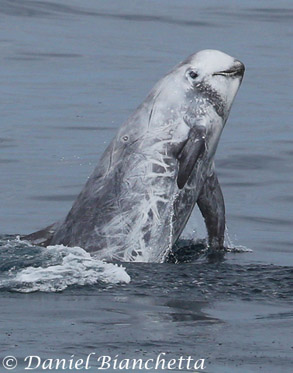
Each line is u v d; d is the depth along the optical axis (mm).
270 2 179500
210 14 164500
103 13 160500
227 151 79125
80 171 72438
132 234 48406
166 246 49156
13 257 44031
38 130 86812
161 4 172250
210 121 50219
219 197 52000
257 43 143000
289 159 76875
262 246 53906
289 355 30641
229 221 60062
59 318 35000
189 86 50344
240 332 33406
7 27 144000
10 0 158875
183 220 50125
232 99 51531
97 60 126125
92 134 85812
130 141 49500
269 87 111688
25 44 133500
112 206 48781
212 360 30031
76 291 39500
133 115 50219
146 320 34906
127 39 142125
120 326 33844
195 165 49625
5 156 76688
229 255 50875
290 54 135500
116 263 47000
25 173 71375
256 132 87500
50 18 152625
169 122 49469
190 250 51344
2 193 65812
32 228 57250
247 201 64875
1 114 93562
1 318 34906
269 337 32812
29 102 99688
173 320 35031
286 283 42156
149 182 48719
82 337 32219
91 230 48656
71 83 110875
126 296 39000
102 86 109562
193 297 39156
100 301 37969
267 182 69875
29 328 33375
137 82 112312
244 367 29438
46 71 117688
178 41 142125
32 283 40250
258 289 40875
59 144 81500
